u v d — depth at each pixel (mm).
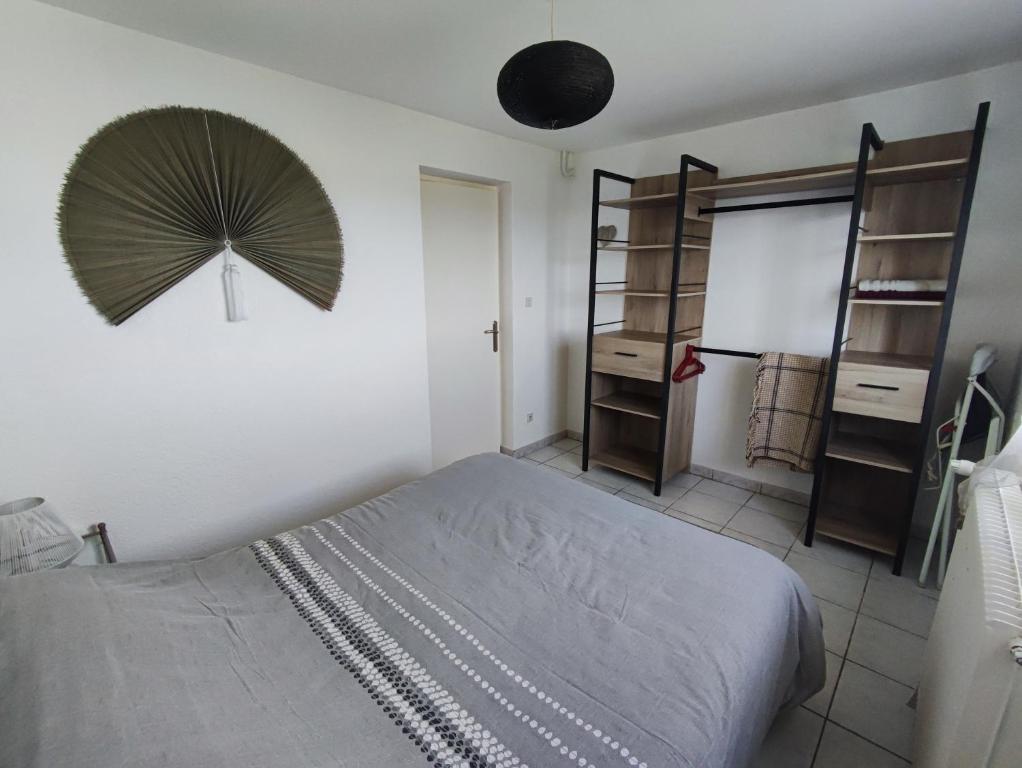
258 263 2188
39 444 1748
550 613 1279
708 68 2145
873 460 2348
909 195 2361
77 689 936
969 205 1923
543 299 3777
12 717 890
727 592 1352
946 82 2248
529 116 1430
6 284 1632
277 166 2189
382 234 2629
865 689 1718
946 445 2184
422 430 3020
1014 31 1820
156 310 1942
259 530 2375
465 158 2990
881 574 2344
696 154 3078
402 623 1249
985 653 854
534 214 3547
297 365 2395
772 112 2717
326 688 1056
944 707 1128
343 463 2660
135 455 1963
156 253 1906
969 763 905
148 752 841
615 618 1258
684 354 3102
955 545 1562
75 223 1729
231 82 2025
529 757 907
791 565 2416
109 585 1315
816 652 1505
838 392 2348
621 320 3617
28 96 1606
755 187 2631
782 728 1577
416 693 1046
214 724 931
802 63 2092
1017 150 2129
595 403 3418
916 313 2430
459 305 3367
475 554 1546
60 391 1769
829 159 2615
